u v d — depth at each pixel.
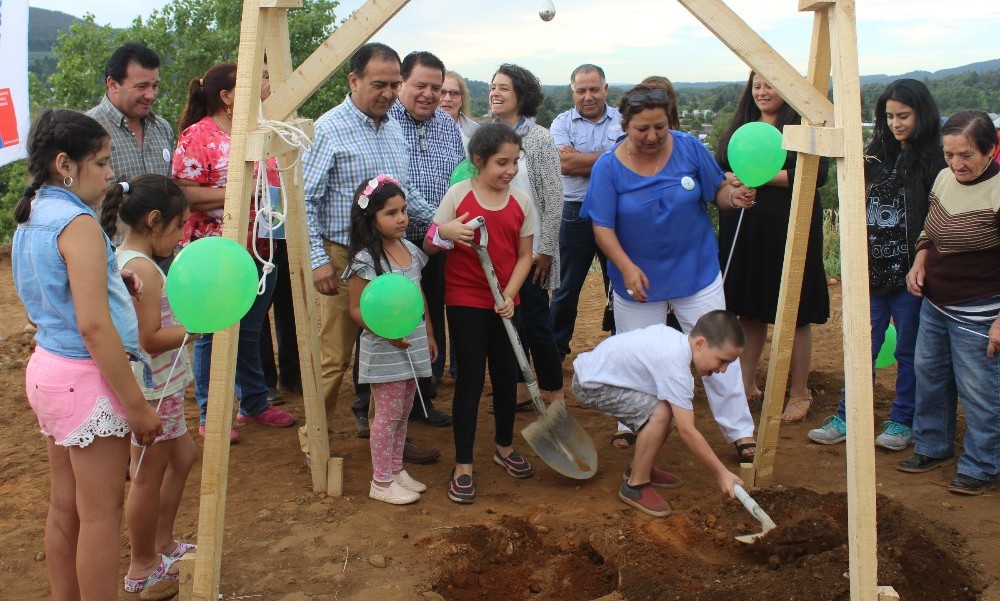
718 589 3.34
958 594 3.44
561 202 5.29
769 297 5.26
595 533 3.83
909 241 4.71
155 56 4.76
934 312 4.49
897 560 3.46
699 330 4.12
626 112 4.39
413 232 5.19
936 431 4.63
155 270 3.30
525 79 5.30
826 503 4.12
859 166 3.18
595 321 8.18
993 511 4.18
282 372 6.08
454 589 3.58
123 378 2.82
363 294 3.83
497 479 4.68
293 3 3.27
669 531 3.98
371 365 4.17
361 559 3.74
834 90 3.29
